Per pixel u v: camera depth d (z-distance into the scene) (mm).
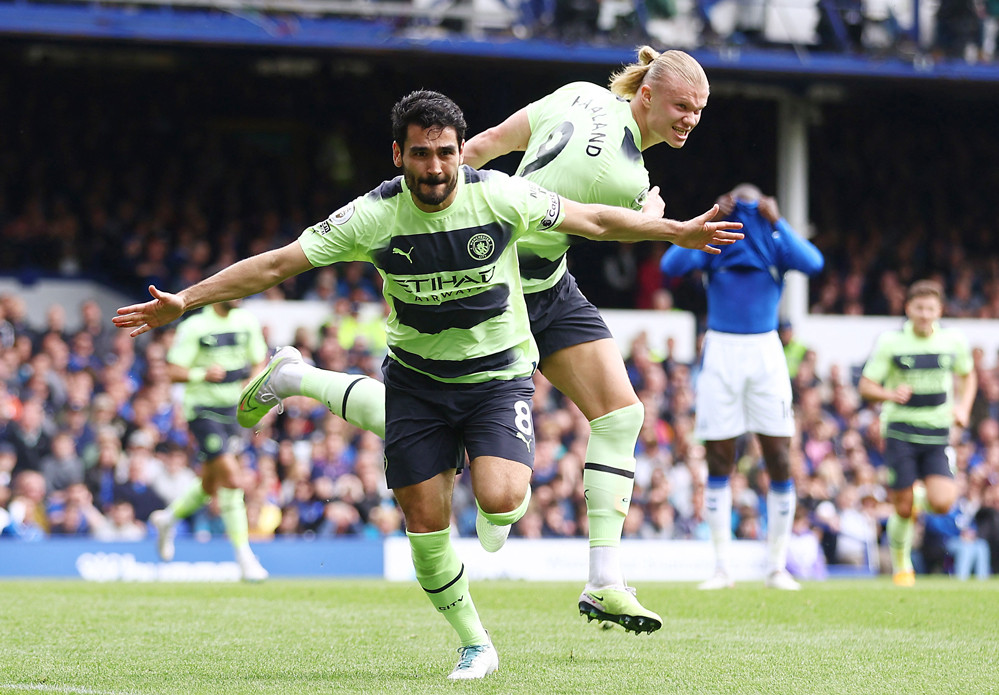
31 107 72312
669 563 46156
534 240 18344
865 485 54688
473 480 16188
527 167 19078
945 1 70625
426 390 16375
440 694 14492
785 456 33906
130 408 53969
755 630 22031
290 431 53219
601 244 72875
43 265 65688
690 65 18516
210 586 33469
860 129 81875
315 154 78000
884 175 81812
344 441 51906
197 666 17141
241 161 75250
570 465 53156
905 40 70375
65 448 49500
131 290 65625
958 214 82062
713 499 34281
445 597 16516
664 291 71125
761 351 33688
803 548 50438
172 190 72000
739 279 33688
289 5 62938
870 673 16547
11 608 25047
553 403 57344
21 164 70688
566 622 23312
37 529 46750
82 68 73625
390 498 51062
